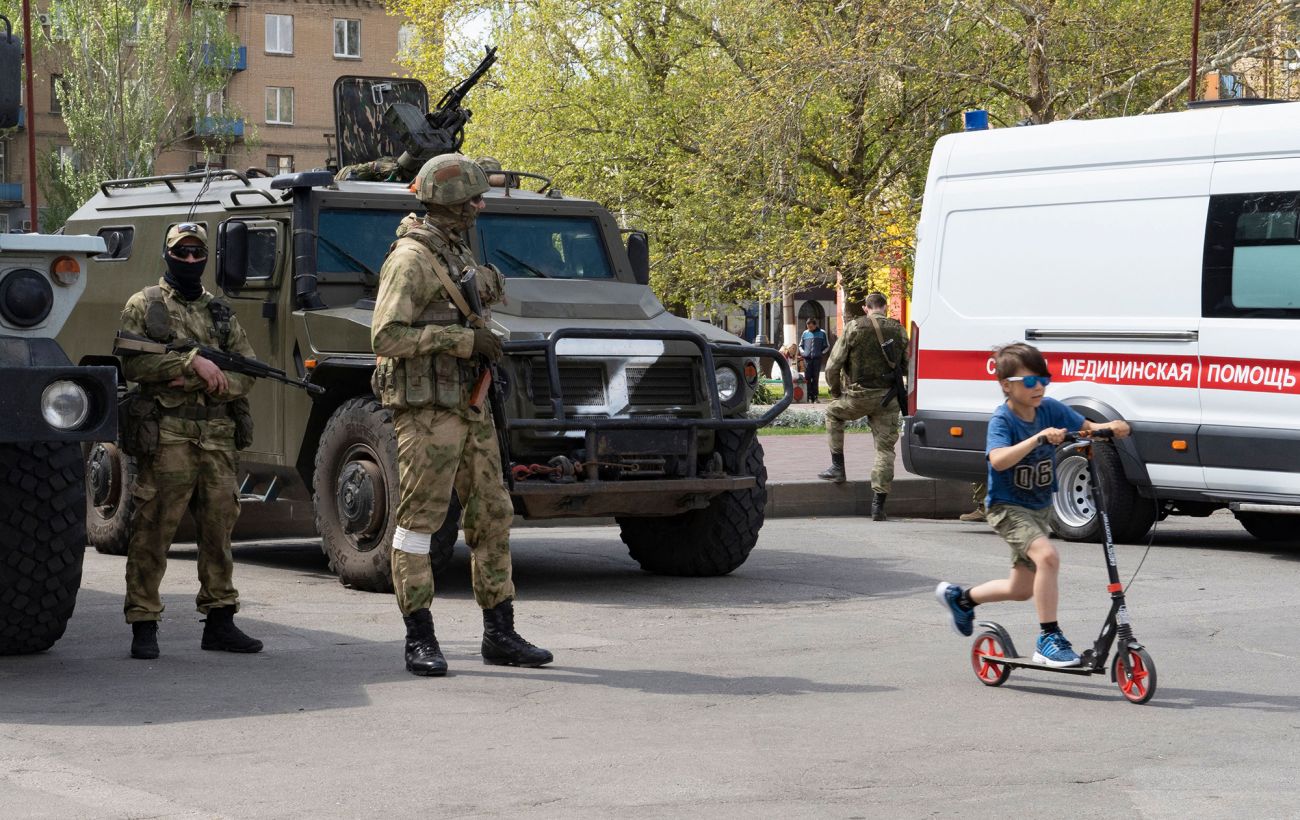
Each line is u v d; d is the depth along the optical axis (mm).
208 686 7637
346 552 11000
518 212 12297
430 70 43031
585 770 6016
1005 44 29203
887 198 32281
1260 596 10898
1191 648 8859
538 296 11133
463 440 8023
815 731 6730
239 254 11133
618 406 10953
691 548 11891
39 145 76812
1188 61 27516
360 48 82938
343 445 11023
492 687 7676
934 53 28672
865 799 5621
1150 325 13586
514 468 10539
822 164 34188
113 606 10195
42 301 7320
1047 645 7629
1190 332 13305
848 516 17328
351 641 8977
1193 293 13352
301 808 5434
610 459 10766
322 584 11414
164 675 7914
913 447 15375
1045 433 7473
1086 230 14125
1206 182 13320
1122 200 13891
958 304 15055
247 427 8609
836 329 54625
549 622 9773
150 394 8320
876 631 9445
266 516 15172
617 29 39094
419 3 43594
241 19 80375
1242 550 13867
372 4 82750
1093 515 14172
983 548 13812
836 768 6066
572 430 10688
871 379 16594
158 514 8328
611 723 6871
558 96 39250
